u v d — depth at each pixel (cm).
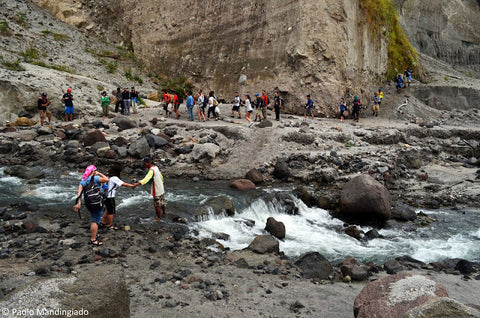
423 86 2911
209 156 1583
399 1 4275
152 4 3138
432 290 431
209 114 2114
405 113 2536
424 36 4294
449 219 1142
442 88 2891
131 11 3192
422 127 2166
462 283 694
